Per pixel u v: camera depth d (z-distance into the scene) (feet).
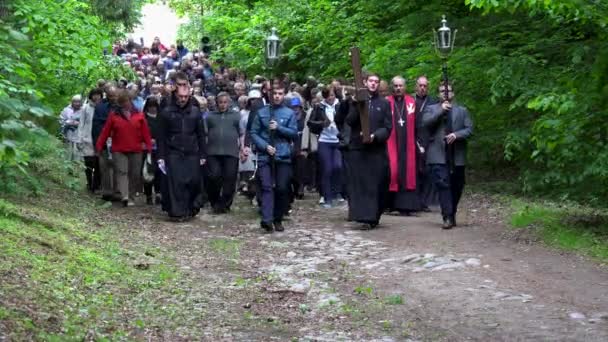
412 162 55.62
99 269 34.35
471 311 30.71
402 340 27.35
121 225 48.34
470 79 63.21
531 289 33.47
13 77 34.22
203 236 47.85
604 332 27.55
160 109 55.26
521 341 26.86
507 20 63.87
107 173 58.75
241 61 103.14
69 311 27.32
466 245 43.16
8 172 46.11
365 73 50.11
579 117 40.96
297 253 43.04
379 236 47.42
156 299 31.45
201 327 28.30
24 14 46.26
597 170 41.47
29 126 25.41
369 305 32.01
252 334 27.81
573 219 46.70
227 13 110.63
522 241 43.04
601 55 40.04
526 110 62.49
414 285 35.14
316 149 66.44
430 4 72.18
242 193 64.59
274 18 94.99
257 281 36.14
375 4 78.54
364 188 49.62
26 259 32.37
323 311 31.14
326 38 84.89
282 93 49.65
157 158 54.34
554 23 55.67
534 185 51.34
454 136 48.26
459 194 49.62
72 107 63.62
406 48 71.31
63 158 58.65
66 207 49.90
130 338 25.94
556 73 57.72
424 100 56.44
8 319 24.56
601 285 33.68
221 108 56.65
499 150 66.59
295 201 64.28
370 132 49.29
